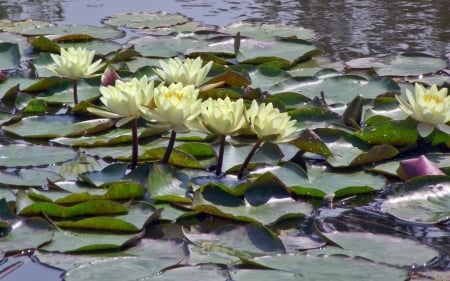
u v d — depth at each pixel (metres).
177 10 11.75
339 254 4.61
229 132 5.62
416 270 4.53
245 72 8.32
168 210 5.30
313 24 10.90
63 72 7.12
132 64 8.77
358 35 10.30
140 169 5.76
